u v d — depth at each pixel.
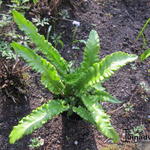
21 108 0.83
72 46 1.00
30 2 1.08
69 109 0.77
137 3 1.20
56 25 1.04
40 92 0.88
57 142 0.78
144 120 0.86
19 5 1.05
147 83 0.95
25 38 0.96
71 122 0.82
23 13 1.03
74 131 0.81
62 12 1.07
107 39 1.05
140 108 0.89
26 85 0.88
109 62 0.72
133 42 1.06
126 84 0.94
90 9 1.13
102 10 1.14
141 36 1.08
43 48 0.76
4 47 0.93
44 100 0.86
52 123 0.81
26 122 0.66
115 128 0.83
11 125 0.80
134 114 0.87
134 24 1.12
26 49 0.72
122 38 1.06
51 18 1.03
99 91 0.77
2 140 0.77
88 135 0.80
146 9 1.19
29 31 0.76
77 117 0.81
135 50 1.03
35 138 0.78
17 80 0.84
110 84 0.93
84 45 1.01
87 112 0.74
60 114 0.83
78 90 0.77
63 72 0.78
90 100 0.74
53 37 0.99
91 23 1.08
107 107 0.87
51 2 1.03
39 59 0.73
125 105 0.88
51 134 0.79
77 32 1.04
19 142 0.77
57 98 0.81
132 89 0.93
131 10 1.17
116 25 1.10
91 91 0.78
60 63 0.78
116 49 1.03
